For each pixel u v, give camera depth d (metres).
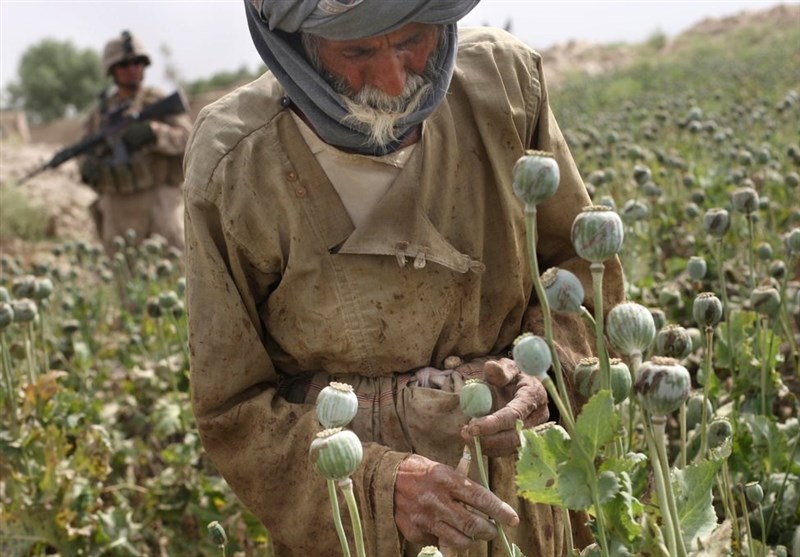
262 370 2.19
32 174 7.83
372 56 1.82
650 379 1.32
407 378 2.14
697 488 1.50
